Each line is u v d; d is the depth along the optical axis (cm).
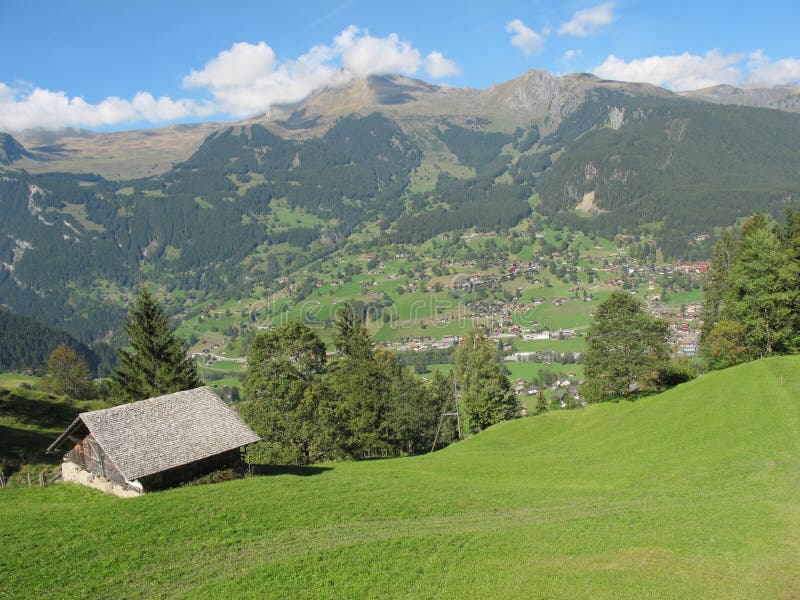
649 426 5766
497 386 9050
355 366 7556
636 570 2538
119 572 2783
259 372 6325
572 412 7425
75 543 3094
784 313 6731
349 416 7125
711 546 2727
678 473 4194
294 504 3753
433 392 10438
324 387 6606
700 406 5669
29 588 2636
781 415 4850
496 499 3934
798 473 3791
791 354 6775
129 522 3384
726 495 3562
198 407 4566
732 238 9288
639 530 3022
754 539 2769
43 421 7131
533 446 6544
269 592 2538
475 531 3181
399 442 8412
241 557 2927
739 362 7412
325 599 2467
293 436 6106
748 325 7206
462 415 9481
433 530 3250
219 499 3834
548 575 2555
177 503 3731
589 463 5091
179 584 2659
